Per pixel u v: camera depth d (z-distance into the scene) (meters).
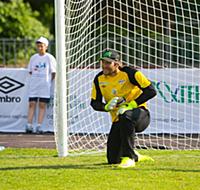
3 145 31.05
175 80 34.00
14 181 21.08
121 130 23.59
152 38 35.97
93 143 30.33
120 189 19.69
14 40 50.81
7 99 36.53
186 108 33.84
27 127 35.56
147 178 21.33
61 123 26.67
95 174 22.05
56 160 25.61
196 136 33.34
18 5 71.94
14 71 36.31
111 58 23.62
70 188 19.91
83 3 29.91
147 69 34.28
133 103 23.62
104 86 24.02
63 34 26.45
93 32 31.58
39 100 35.44
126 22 33.62
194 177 21.50
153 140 31.80
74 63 31.05
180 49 36.53
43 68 35.28
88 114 32.34
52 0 79.75
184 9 32.59
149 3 33.47
